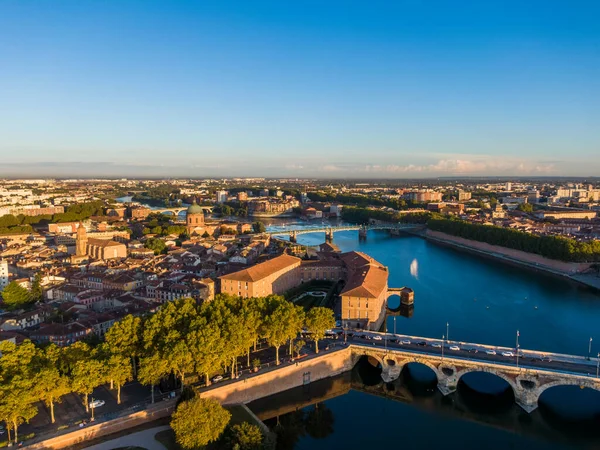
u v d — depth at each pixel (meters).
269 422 184.50
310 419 187.25
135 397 178.50
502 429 180.12
